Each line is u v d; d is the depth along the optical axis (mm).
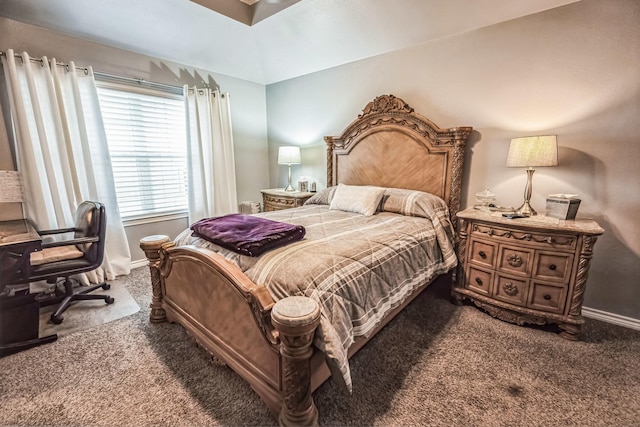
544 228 2033
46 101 2654
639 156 2062
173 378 1666
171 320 2184
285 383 1251
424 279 2166
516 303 2219
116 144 3219
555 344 1995
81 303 2547
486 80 2625
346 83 3611
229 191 4082
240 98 4258
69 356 1854
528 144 2176
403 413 1440
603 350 1928
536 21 2332
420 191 2982
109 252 3115
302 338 1161
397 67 3148
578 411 1458
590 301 2355
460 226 2486
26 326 2035
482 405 1490
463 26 2629
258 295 1328
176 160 3734
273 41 3518
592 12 2111
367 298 1566
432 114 2975
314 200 3514
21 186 2574
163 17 2873
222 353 1636
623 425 1383
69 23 2660
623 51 2037
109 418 1412
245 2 3137
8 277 1995
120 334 2096
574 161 2291
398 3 2615
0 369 1729
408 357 1858
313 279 1388
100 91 3043
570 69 2238
